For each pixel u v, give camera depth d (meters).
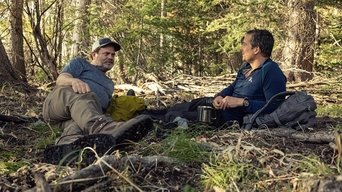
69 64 4.91
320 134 4.41
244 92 5.00
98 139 3.61
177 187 3.19
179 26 16.73
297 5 11.97
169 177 3.34
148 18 14.88
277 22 12.88
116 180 3.14
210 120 4.87
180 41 17.27
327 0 14.00
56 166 3.56
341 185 2.79
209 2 16.11
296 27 11.93
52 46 10.95
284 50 12.02
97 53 5.05
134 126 3.81
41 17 11.27
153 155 3.74
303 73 11.01
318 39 14.29
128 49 14.10
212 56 18.12
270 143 4.26
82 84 4.26
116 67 14.24
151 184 3.21
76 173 3.09
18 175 3.38
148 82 9.75
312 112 4.76
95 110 4.08
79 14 14.15
